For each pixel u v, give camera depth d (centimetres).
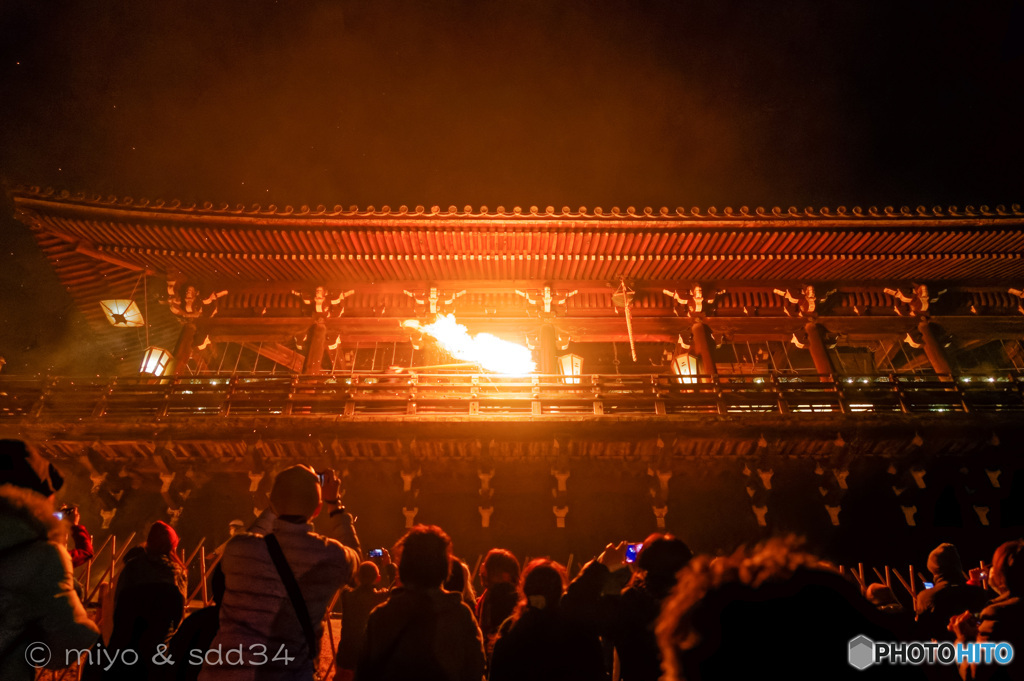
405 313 2080
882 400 1728
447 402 1716
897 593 1280
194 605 1097
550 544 1723
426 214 1852
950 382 1742
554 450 1670
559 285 2097
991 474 1669
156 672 570
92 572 1616
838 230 1908
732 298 2131
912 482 1708
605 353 2258
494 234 1898
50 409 1688
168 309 2159
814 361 2031
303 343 2061
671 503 1797
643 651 461
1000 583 441
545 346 2030
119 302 1981
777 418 1630
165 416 1642
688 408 1728
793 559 248
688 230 1900
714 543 1733
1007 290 2133
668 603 271
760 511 1686
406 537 455
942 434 1634
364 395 1720
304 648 392
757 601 237
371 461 1708
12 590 331
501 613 625
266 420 1625
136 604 593
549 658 468
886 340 2136
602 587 527
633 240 1930
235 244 1920
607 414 1655
